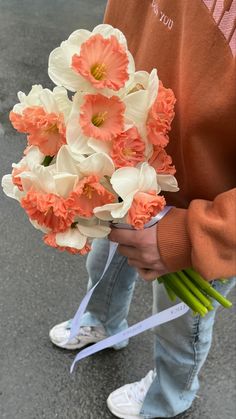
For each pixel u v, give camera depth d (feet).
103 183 1.95
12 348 4.09
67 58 1.82
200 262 2.09
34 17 8.84
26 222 5.14
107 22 2.58
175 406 3.62
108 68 1.82
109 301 3.83
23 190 1.98
